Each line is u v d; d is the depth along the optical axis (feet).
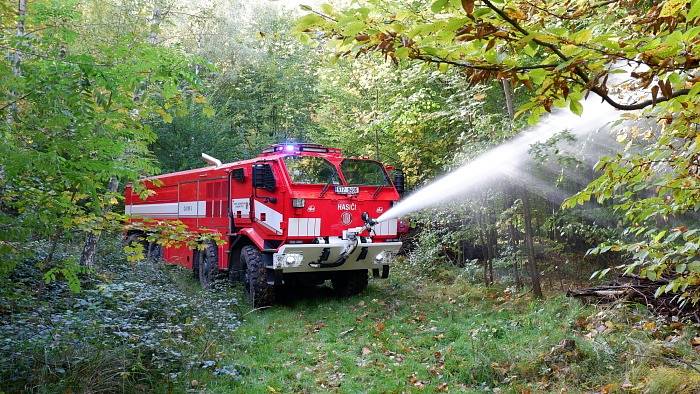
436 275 38.09
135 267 32.37
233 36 70.85
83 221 15.99
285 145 30.91
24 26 14.93
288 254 28.73
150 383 16.52
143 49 13.69
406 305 29.60
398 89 37.32
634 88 9.93
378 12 7.93
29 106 13.74
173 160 62.23
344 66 44.60
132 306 20.52
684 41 6.42
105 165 13.32
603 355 17.49
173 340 18.62
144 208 47.91
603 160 10.64
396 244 31.24
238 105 85.10
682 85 7.82
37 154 12.30
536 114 8.20
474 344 20.75
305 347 22.75
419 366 19.94
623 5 9.75
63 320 17.67
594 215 27.86
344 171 30.91
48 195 14.49
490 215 32.78
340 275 33.47
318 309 29.84
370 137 45.98
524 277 33.53
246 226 31.53
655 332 18.92
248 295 30.99
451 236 36.42
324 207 29.60
